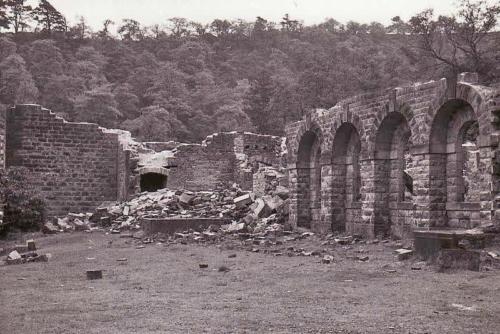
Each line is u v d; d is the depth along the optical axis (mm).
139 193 39094
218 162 45562
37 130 41344
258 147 46906
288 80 86062
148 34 124688
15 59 83000
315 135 30344
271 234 27266
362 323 9320
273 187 34906
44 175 41344
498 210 17672
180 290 13273
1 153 30625
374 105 24453
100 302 11789
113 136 43750
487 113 18391
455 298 11297
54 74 88875
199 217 30672
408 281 13477
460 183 20844
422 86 21594
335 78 67188
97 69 95375
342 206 27766
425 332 8648
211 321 9664
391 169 24531
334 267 16516
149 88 95000
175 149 44500
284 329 8992
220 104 94812
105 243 25938
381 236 24109
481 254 14969
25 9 104000
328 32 128875
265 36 129625
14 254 20219
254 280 14570
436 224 21094
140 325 9469
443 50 58312
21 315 10547
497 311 10094
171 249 22766
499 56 49062
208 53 117875
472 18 50562
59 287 14102
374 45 101812
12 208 31312
